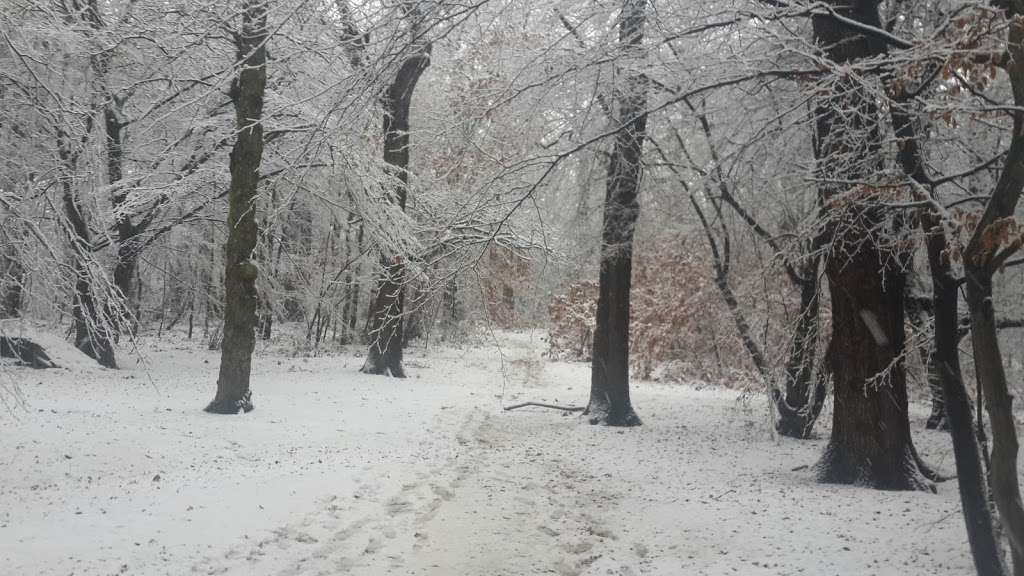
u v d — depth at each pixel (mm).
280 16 15039
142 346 29219
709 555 6988
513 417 17031
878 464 9734
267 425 13664
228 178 21516
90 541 6785
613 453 12672
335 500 8797
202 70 21156
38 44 15867
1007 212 4855
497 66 10102
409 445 12703
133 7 20109
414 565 6719
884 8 10117
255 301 15078
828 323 14141
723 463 11742
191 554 6609
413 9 7043
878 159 7574
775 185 8961
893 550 6914
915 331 10602
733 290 14695
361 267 28219
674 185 13078
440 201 20781
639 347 24797
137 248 22375
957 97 6977
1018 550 4887
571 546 7363
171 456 10891
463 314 34125
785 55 8609
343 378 21312
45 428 12062
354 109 7867
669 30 8852
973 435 5738
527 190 8477
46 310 10203
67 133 10625
